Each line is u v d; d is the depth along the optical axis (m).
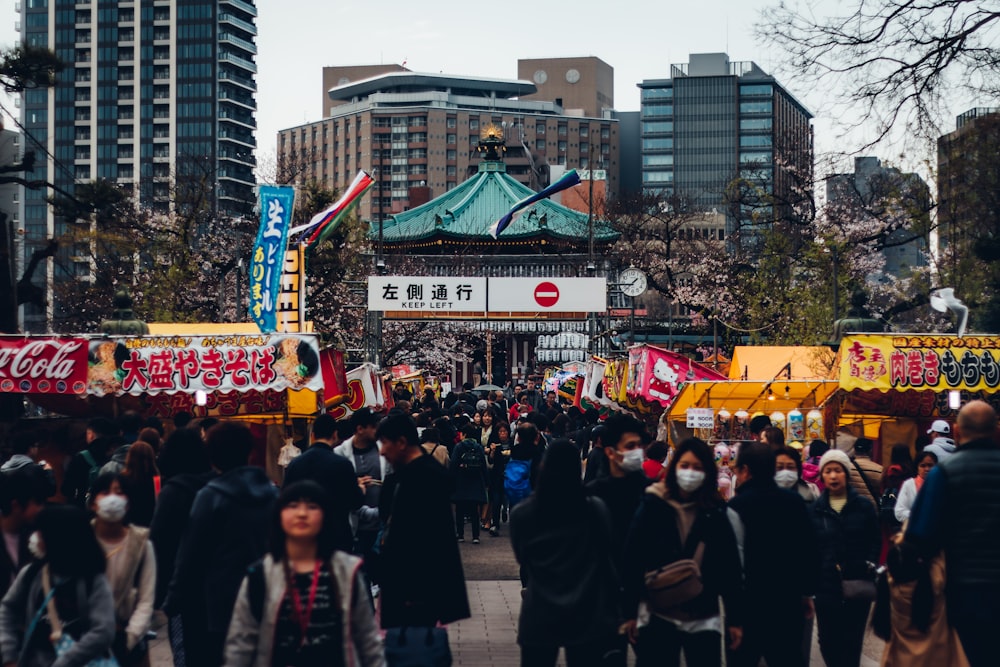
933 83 17.59
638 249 65.69
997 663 7.77
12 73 27.61
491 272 73.94
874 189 49.25
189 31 139.50
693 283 60.62
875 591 9.85
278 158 63.28
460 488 20.25
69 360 17.58
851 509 10.05
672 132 180.62
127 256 51.53
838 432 19.56
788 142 52.78
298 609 6.22
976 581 7.76
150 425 14.80
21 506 8.70
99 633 6.93
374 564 13.18
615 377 25.27
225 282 49.16
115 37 140.00
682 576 7.90
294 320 23.53
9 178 28.88
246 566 8.17
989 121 29.44
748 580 8.48
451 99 186.12
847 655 9.99
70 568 6.98
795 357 22.98
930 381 16.86
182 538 8.34
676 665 8.18
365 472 13.20
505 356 88.31
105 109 140.25
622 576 8.12
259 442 20.08
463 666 11.07
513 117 179.25
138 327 20.50
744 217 62.47
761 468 8.70
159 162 139.88
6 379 17.53
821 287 40.62
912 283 43.38
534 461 18.30
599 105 198.75
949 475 7.87
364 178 28.11
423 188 117.44
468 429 20.39
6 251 26.61
